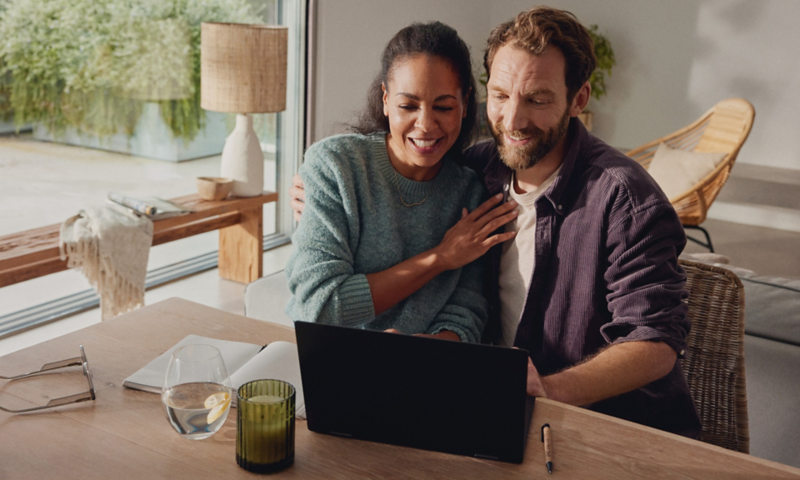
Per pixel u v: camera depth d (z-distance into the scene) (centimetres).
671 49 554
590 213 134
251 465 85
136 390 104
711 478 88
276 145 397
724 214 526
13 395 101
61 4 269
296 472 86
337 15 387
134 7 299
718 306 146
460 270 148
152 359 113
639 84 572
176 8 319
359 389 92
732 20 529
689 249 448
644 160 484
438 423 91
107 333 123
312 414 96
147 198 297
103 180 301
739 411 144
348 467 88
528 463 90
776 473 90
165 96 323
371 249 142
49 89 271
